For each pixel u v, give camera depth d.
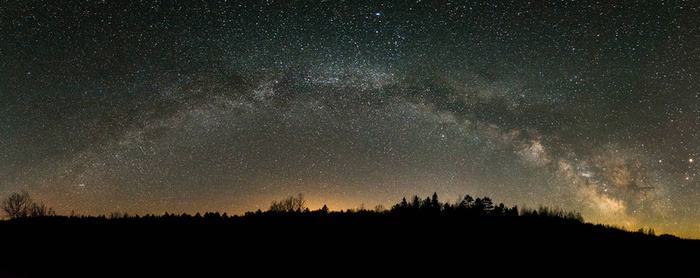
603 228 43.59
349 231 37.94
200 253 29.36
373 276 25.64
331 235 36.31
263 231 36.88
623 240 38.03
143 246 30.69
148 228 36.31
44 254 27.73
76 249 29.19
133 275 24.11
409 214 46.22
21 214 40.88
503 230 40.06
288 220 41.72
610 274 27.62
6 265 25.06
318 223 40.91
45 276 23.36
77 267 25.25
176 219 40.31
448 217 45.09
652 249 34.81
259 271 25.80
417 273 26.53
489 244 34.72
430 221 42.97
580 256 31.94
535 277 26.56
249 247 31.55
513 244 35.06
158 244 31.41
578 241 36.81
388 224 41.34
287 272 25.83
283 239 34.34
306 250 31.30
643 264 30.30
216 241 32.97
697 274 28.17
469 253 31.77
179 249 30.22
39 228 34.91
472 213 47.31
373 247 32.75
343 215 45.84
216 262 27.31
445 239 35.91
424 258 30.03
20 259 26.44
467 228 40.38
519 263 29.58
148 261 27.03
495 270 27.73
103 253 28.48
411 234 37.38
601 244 36.06
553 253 32.62
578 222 45.88
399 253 31.22
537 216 46.97
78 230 34.69
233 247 31.34
